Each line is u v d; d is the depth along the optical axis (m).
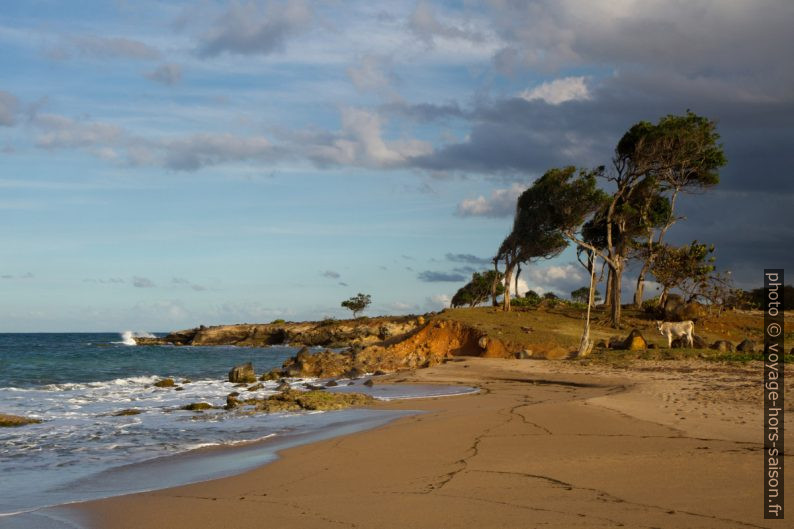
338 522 7.76
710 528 7.02
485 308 58.72
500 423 14.85
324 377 37.72
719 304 47.41
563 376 27.95
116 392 29.27
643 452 10.98
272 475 10.53
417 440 13.12
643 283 58.28
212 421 18.44
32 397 26.94
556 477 9.48
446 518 7.71
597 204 49.22
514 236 55.22
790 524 7.11
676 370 27.17
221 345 104.00
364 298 104.12
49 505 9.22
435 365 36.94
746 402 16.89
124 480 10.92
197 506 8.80
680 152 47.66
